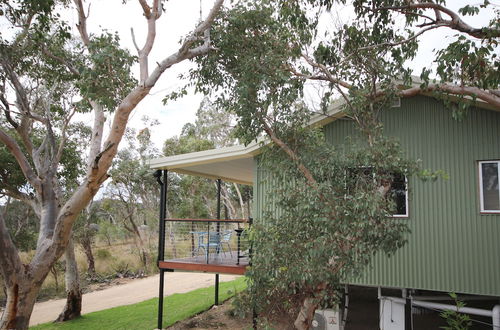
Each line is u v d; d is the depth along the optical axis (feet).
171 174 90.89
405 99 26.78
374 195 15.83
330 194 16.30
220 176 43.09
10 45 28.02
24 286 23.66
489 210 24.16
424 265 24.95
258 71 20.75
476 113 25.04
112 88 24.68
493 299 26.53
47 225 26.17
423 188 25.49
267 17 23.80
